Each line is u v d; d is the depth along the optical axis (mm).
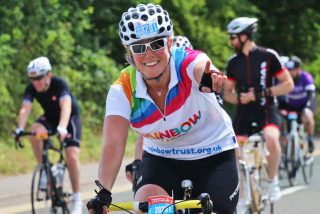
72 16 28578
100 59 28500
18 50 26156
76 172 14594
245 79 14273
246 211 12844
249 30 14164
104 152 7699
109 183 7633
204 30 31859
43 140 14125
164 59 7512
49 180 14000
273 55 14125
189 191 8016
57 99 14500
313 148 21047
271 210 14312
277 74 14148
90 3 29812
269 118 14109
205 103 7949
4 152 21719
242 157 12781
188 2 31250
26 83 25859
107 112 7828
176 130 8023
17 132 14305
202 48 31953
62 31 27297
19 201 17016
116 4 30359
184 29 31625
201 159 8320
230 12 33438
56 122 14883
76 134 14766
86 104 26984
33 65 14250
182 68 7734
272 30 38531
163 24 7371
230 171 8219
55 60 26922
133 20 7328
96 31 30328
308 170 23047
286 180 20875
